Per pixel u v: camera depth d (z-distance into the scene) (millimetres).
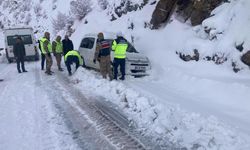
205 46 13234
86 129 7457
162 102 9406
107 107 9398
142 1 20219
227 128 7020
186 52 13781
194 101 9992
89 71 15305
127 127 7582
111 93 11016
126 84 12461
